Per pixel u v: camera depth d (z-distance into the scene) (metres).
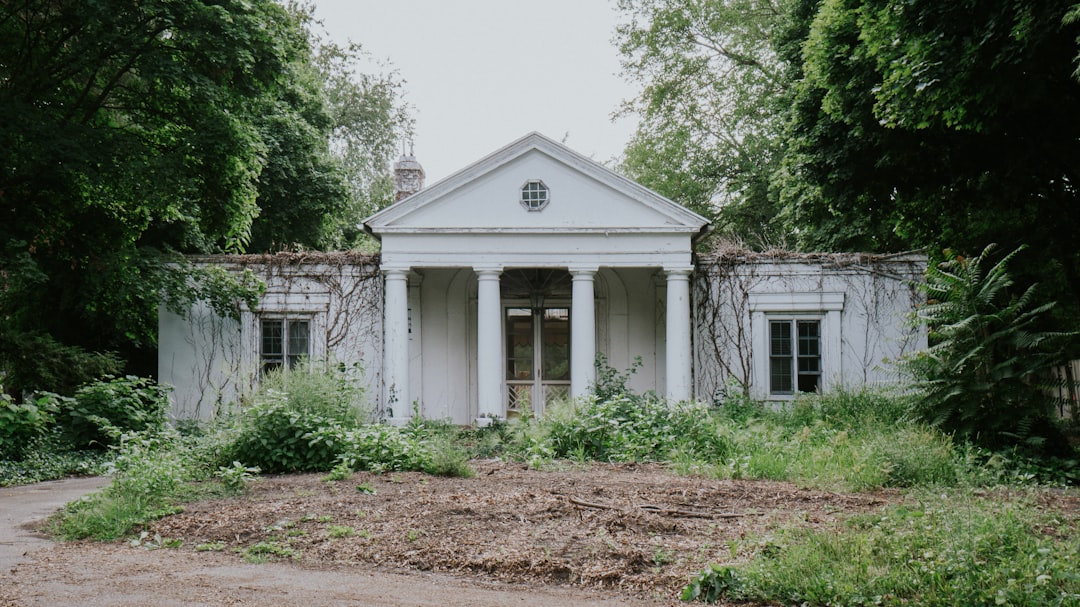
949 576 5.57
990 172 15.30
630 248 20.70
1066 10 9.05
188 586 5.92
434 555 6.69
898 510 7.45
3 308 20.39
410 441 12.06
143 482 9.32
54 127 16.16
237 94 18.86
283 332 21.41
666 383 21.00
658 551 6.56
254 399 13.08
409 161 26.64
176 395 20.91
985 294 12.74
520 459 13.05
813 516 7.73
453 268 22.88
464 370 22.73
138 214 20.20
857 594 5.35
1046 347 12.27
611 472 11.20
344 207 29.62
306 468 11.59
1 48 18.05
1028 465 11.21
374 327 21.42
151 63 16.80
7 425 14.52
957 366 12.47
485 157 20.78
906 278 20.75
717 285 21.39
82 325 21.70
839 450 11.74
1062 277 16.92
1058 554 5.94
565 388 23.09
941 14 10.33
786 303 21.12
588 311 20.67
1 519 9.05
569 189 20.81
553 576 6.21
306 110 29.34
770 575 5.75
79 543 7.60
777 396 21.12
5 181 16.86
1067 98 12.17
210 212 21.23
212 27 17.14
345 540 7.19
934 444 11.32
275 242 29.86
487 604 5.52
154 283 19.22
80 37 17.02
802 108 17.05
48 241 18.02
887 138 14.67
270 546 7.04
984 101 11.23
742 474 10.72
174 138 19.25
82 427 15.67
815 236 24.16
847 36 14.76
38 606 5.39
